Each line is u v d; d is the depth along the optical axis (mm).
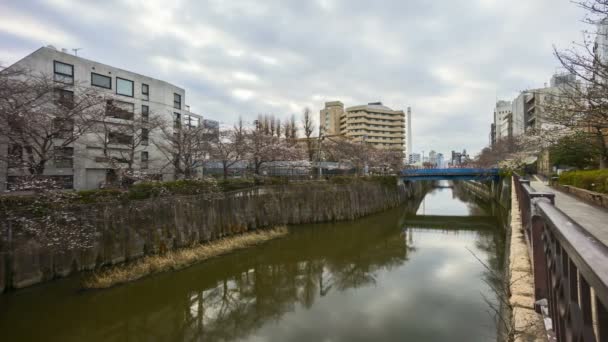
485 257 21156
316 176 37906
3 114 12930
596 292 1113
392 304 14258
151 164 27797
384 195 41344
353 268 19734
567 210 11219
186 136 25531
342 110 99938
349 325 12523
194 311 13930
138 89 28172
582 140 16531
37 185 14164
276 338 11781
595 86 9180
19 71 14578
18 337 11258
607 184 12797
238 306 14562
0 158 14156
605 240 6625
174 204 20109
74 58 23844
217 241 21859
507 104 102125
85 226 15031
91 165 24016
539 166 44719
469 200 59375
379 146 88625
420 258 21578
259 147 31922
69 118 17109
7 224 13328
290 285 17109
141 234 18125
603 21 8078
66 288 14273
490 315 12461
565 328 2068
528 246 6527
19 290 13688
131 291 14781
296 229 28922
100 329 12125
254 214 27266
